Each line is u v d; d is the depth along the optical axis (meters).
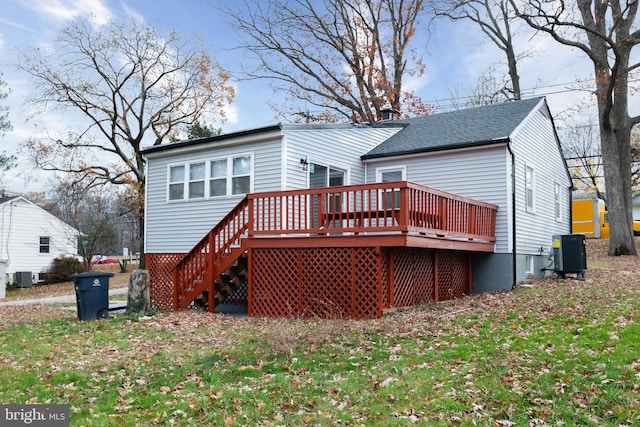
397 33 29.59
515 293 11.02
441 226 9.93
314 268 9.81
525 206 13.73
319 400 4.81
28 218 27.03
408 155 13.78
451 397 4.61
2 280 18.23
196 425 4.41
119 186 28.30
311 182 12.67
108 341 7.62
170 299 13.02
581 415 4.05
